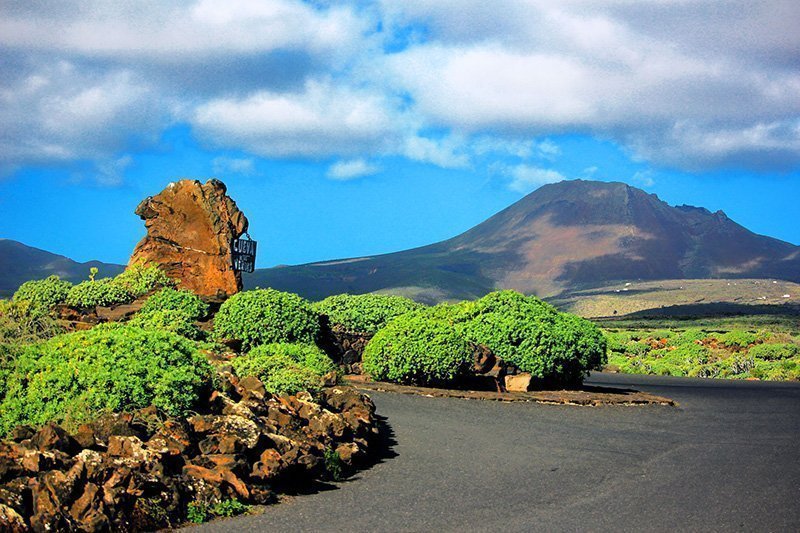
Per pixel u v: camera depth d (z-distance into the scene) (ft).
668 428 48.37
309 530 25.50
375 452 37.63
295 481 30.89
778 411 58.13
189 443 28.17
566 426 46.98
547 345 60.64
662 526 27.53
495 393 56.44
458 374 57.77
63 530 22.43
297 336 57.62
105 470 24.41
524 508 29.32
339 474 32.96
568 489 32.40
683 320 265.34
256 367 39.27
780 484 34.17
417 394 54.44
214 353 44.42
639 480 34.32
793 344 133.69
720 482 34.32
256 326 56.54
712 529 27.35
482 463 36.40
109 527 23.24
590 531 26.71
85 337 31.35
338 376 44.39
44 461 23.89
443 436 41.88
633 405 57.36
